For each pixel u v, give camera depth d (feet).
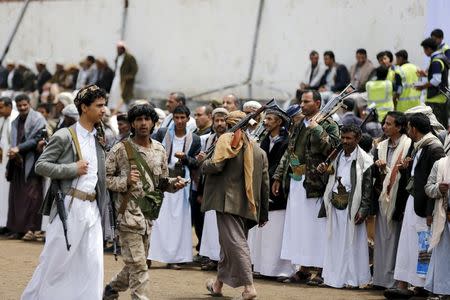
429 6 54.95
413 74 50.70
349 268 34.86
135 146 27.63
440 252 31.35
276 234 36.63
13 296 31.37
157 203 27.68
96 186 26.27
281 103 62.49
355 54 58.44
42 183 48.01
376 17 57.52
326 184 35.60
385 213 34.47
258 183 30.91
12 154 47.03
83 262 25.81
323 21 60.34
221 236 30.60
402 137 34.68
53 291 25.68
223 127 37.83
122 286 28.35
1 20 81.76
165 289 33.58
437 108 47.98
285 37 62.54
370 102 49.47
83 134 26.35
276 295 32.99
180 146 39.63
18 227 47.65
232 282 30.63
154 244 38.93
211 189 30.68
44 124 48.03
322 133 35.63
